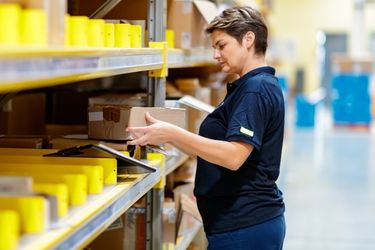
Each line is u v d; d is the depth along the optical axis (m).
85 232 1.95
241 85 3.01
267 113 2.92
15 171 2.24
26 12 1.66
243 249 3.05
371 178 10.13
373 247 6.53
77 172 2.31
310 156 12.28
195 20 4.09
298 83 20.66
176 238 3.92
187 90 4.56
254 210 3.04
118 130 2.92
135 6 3.51
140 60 2.70
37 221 1.75
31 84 1.56
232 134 2.83
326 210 8.06
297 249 6.45
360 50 19.72
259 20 3.05
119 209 2.38
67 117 4.62
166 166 3.49
